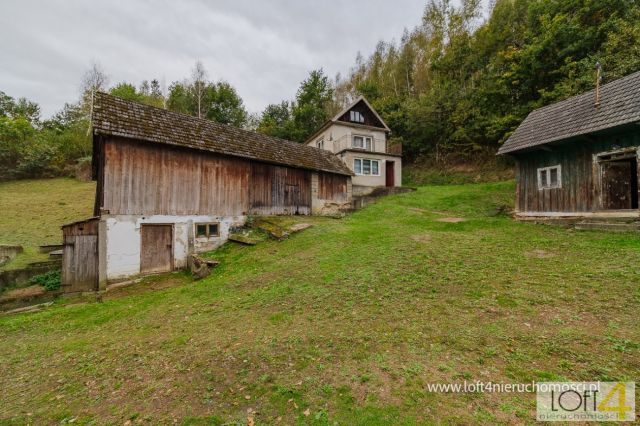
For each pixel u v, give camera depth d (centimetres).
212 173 1200
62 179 2595
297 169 1552
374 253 848
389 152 2631
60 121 3791
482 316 451
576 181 993
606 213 894
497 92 2336
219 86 4159
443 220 1285
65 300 854
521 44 2364
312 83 3856
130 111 1073
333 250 931
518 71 2131
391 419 269
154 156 1050
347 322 479
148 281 951
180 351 448
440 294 546
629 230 787
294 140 3719
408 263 731
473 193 1894
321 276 720
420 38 3647
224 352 425
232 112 4166
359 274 695
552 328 397
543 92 1908
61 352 502
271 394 322
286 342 434
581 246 726
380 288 604
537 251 733
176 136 1109
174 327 555
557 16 1930
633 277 508
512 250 761
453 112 2820
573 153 1006
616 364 316
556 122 1071
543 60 2000
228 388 341
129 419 304
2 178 2461
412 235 1023
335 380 334
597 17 1836
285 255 957
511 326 414
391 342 404
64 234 902
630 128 834
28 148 2577
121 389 365
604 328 383
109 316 673
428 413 273
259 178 1372
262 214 1373
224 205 1230
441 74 3177
